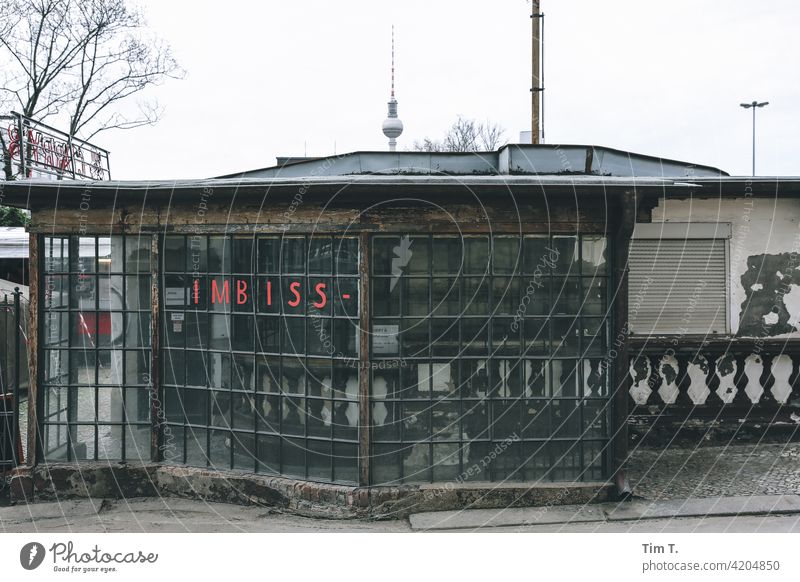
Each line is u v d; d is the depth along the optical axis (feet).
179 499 22.56
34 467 23.06
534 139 51.80
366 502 20.70
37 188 21.65
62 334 23.26
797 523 19.80
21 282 49.83
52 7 71.67
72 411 23.29
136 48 75.15
